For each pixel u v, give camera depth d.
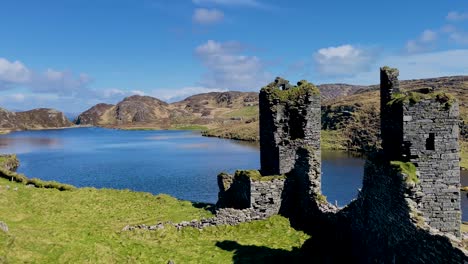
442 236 16.17
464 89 185.62
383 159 22.00
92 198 40.69
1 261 21.59
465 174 85.69
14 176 46.16
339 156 125.12
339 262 26.12
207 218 34.09
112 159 138.25
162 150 168.38
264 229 33.59
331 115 178.62
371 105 174.88
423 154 19.94
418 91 22.45
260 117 40.50
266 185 35.41
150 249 28.03
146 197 41.72
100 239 28.66
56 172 107.75
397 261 19.70
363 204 24.06
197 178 92.88
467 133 117.88
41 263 22.84
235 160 127.44
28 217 34.06
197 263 26.47
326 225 30.50
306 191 34.31
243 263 26.75
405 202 19.05
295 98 37.81
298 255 27.88
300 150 35.38
